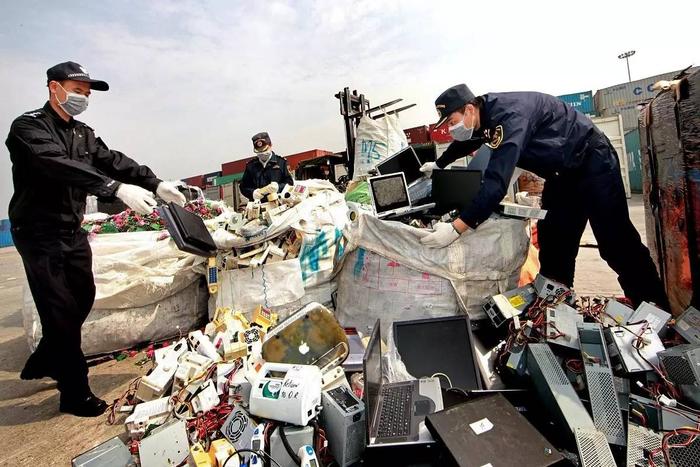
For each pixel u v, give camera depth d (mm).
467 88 2008
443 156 2799
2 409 2055
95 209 5254
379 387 1488
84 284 1971
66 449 1640
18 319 4098
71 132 1936
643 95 12547
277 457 1267
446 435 1091
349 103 5082
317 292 2656
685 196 1803
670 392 1315
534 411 1396
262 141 3857
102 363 2537
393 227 2111
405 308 2080
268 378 1432
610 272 3574
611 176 2031
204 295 2908
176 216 1892
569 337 1546
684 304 1948
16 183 1790
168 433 1351
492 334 1966
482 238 2057
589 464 1051
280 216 2568
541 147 1954
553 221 2311
